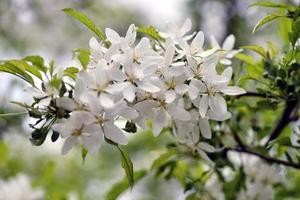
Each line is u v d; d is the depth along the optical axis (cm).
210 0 156
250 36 142
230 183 80
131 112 59
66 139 59
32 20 164
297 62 68
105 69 59
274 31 130
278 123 76
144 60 60
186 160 85
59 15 165
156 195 138
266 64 70
